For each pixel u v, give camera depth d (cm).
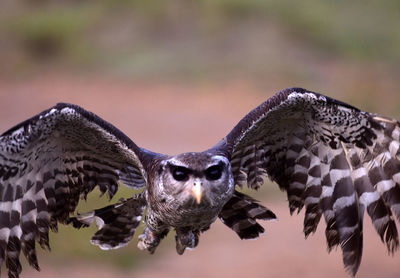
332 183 945
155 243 920
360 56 3622
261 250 1605
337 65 3528
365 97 3017
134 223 952
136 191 1602
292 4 3850
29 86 3541
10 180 871
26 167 877
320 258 1561
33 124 839
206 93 3231
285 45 3625
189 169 809
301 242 1655
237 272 1490
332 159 945
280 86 3247
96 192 1586
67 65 3872
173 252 1603
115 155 927
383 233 920
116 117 2939
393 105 2959
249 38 3684
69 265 1518
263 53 3538
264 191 1933
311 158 955
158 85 3394
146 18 4081
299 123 943
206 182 809
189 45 3759
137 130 2731
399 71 3453
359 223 930
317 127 940
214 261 1556
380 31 3850
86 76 3666
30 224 886
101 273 1485
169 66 3569
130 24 4156
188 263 1539
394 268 1505
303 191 962
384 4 4109
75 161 920
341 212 939
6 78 3666
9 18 4269
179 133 2689
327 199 948
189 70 3488
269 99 907
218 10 3856
